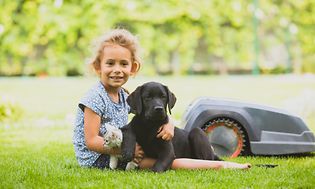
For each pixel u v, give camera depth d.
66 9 15.66
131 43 5.05
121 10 15.80
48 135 7.67
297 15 17.25
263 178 4.44
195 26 16.55
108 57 4.96
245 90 13.41
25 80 15.74
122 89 5.20
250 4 16.91
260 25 17.30
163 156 4.73
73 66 16.27
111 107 4.96
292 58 17.58
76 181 4.36
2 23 15.57
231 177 4.43
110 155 4.86
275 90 13.22
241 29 17.00
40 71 16.31
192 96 12.65
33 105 11.49
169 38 16.52
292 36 17.41
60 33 15.89
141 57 5.21
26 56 16.25
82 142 4.98
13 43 15.74
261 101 11.57
